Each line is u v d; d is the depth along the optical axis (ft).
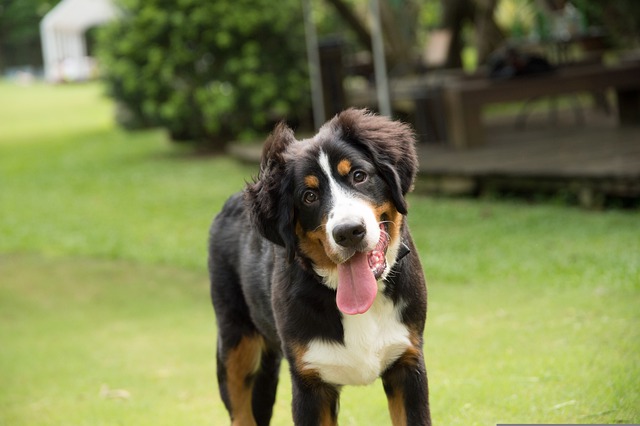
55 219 51.65
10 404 25.08
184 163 67.00
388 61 72.69
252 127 69.00
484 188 43.86
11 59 216.95
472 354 23.59
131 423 22.33
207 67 67.31
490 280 30.96
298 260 14.93
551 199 41.39
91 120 104.88
